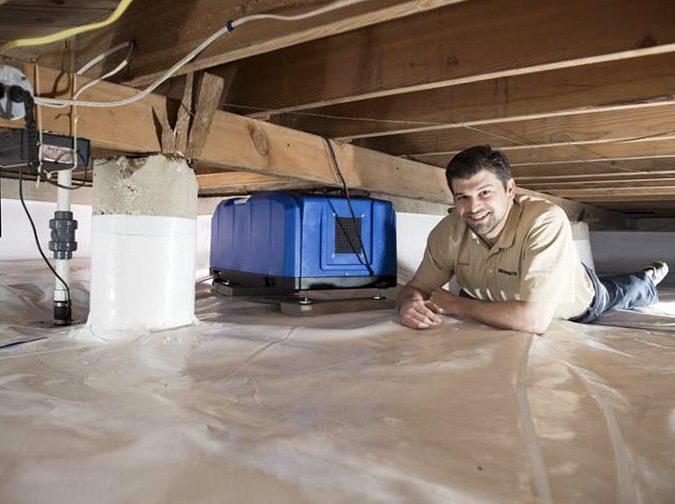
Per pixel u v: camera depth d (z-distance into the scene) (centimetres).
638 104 159
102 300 148
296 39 115
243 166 181
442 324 159
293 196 189
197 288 256
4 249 273
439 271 183
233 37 123
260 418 84
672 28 116
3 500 59
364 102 206
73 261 269
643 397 97
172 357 122
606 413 87
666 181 339
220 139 173
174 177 154
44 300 200
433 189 282
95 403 90
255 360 120
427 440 76
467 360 121
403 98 198
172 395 95
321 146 212
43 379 104
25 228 280
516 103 178
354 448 73
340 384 102
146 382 103
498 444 75
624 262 531
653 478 65
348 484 63
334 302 192
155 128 152
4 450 71
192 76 154
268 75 176
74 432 77
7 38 143
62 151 130
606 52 123
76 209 298
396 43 151
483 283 172
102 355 124
